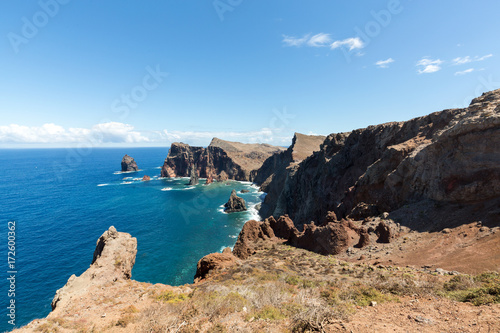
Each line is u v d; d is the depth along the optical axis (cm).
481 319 888
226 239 7988
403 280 1728
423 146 4169
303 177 9762
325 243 3728
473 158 3136
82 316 1748
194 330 1196
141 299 2108
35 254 6719
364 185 5144
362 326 974
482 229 2548
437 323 929
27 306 4547
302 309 1285
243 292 1848
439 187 3500
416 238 3091
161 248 7262
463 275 1802
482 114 3147
